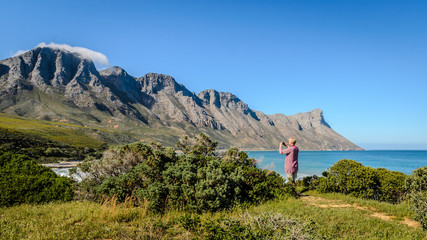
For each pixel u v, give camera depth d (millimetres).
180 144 12539
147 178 8250
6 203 7434
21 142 62688
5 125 91188
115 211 6258
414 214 5965
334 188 10289
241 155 10836
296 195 9148
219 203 7086
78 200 8625
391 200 9289
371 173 9578
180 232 5043
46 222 5504
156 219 5977
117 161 9531
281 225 4656
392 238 4801
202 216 6555
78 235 4734
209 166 8445
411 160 99500
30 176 8430
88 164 9547
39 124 118438
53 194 8234
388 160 99188
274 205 7816
